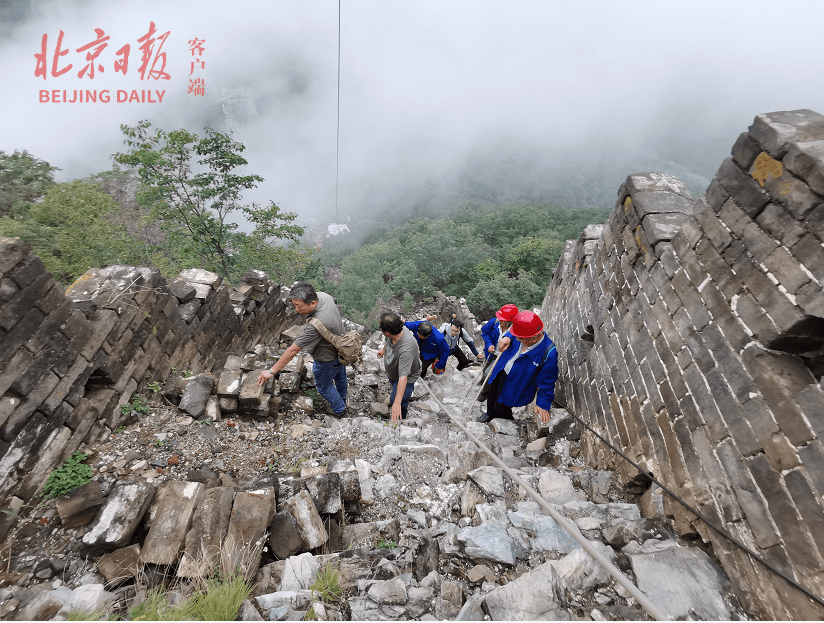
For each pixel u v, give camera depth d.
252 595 1.94
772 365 1.73
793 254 1.64
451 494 2.84
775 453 1.65
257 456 3.30
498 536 2.20
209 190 13.82
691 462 2.12
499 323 4.74
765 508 1.66
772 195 1.76
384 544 2.37
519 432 3.90
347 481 2.69
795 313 1.59
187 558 2.02
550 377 3.64
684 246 2.43
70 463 2.63
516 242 46.81
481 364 7.50
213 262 15.60
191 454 3.13
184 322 4.19
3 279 2.28
